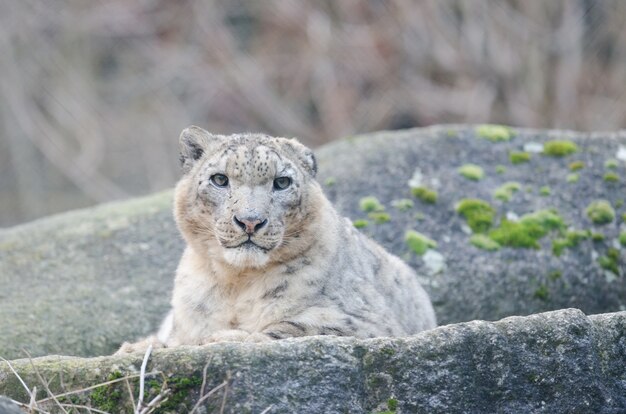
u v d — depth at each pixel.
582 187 15.69
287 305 10.27
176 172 28.44
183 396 8.33
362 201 15.47
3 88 29.25
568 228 15.05
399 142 16.62
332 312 10.28
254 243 10.05
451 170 16.00
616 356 8.85
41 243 15.24
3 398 7.84
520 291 14.35
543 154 16.33
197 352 8.41
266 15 28.89
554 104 26.25
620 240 15.02
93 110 29.17
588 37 27.27
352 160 16.33
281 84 28.33
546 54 26.53
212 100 28.64
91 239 15.30
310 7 28.48
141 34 30.00
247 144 10.45
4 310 13.51
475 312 14.19
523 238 14.84
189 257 10.89
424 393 8.53
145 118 28.94
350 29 27.91
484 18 26.89
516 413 8.59
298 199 10.33
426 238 14.89
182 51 29.38
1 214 28.44
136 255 14.98
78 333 13.31
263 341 9.04
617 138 16.67
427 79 27.30
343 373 8.48
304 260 10.41
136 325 13.66
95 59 30.20
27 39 29.86
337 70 27.75
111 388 8.42
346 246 10.98
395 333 10.62
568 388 8.66
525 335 8.70
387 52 27.47
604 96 26.69
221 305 10.50
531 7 26.94
